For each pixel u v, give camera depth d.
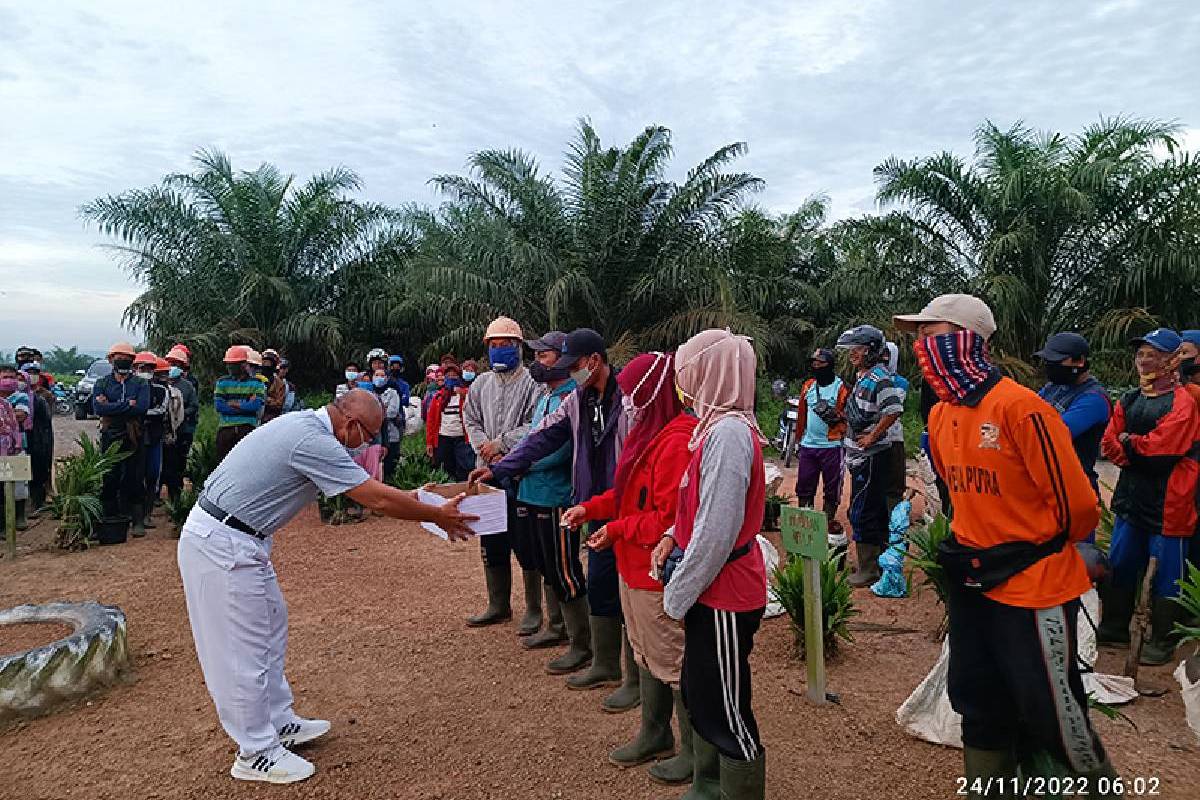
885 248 17.22
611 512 3.52
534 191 17.66
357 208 21.20
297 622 5.24
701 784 2.90
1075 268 16.09
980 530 2.55
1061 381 4.43
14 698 3.80
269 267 20.59
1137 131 15.75
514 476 4.10
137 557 6.93
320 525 8.20
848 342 5.79
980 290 15.95
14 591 5.93
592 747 3.52
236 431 7.98
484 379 5.24
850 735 3.54
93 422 20.36
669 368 3.11
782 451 12.72
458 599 5.70
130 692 4.16
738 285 17.84
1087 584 2.50
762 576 2.65
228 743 3.60
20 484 7.86
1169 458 4.07
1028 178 15.64
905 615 5.14
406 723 3.78
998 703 2.59
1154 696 3.84
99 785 3.27
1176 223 14.71
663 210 17.20
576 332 3.88
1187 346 4.49
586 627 4.36
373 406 3.44
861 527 5.81
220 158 20.89
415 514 3.39
